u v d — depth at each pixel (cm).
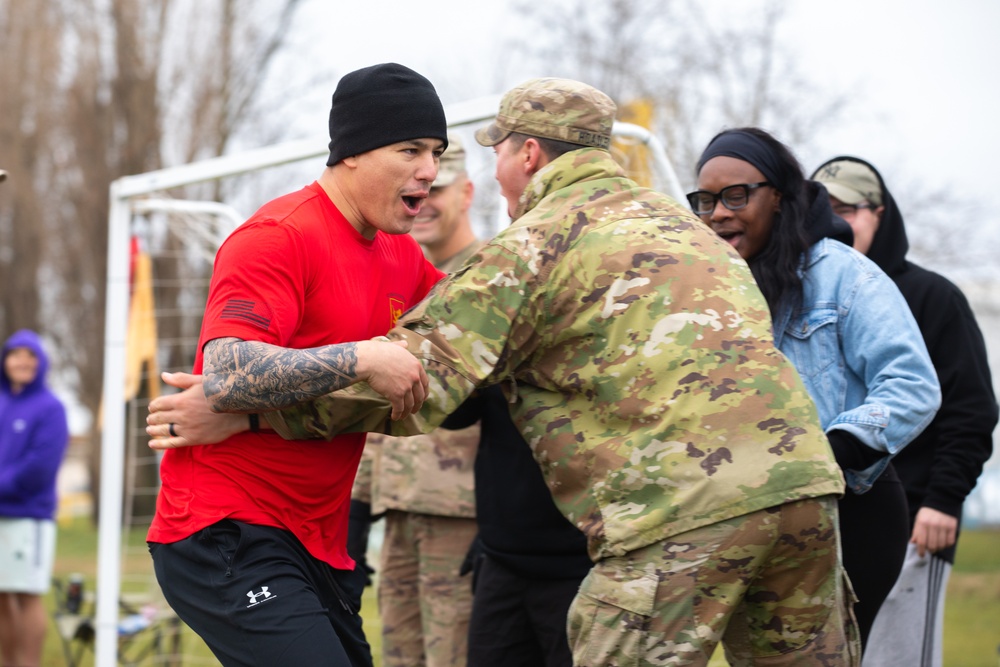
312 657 322
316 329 345
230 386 320
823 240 419
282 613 327
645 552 325
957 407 478
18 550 766
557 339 347
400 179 346
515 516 418
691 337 331
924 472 491
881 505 409
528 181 379
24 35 2658
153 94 2416
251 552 334
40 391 803
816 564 329
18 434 782
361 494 555
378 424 343
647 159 601
